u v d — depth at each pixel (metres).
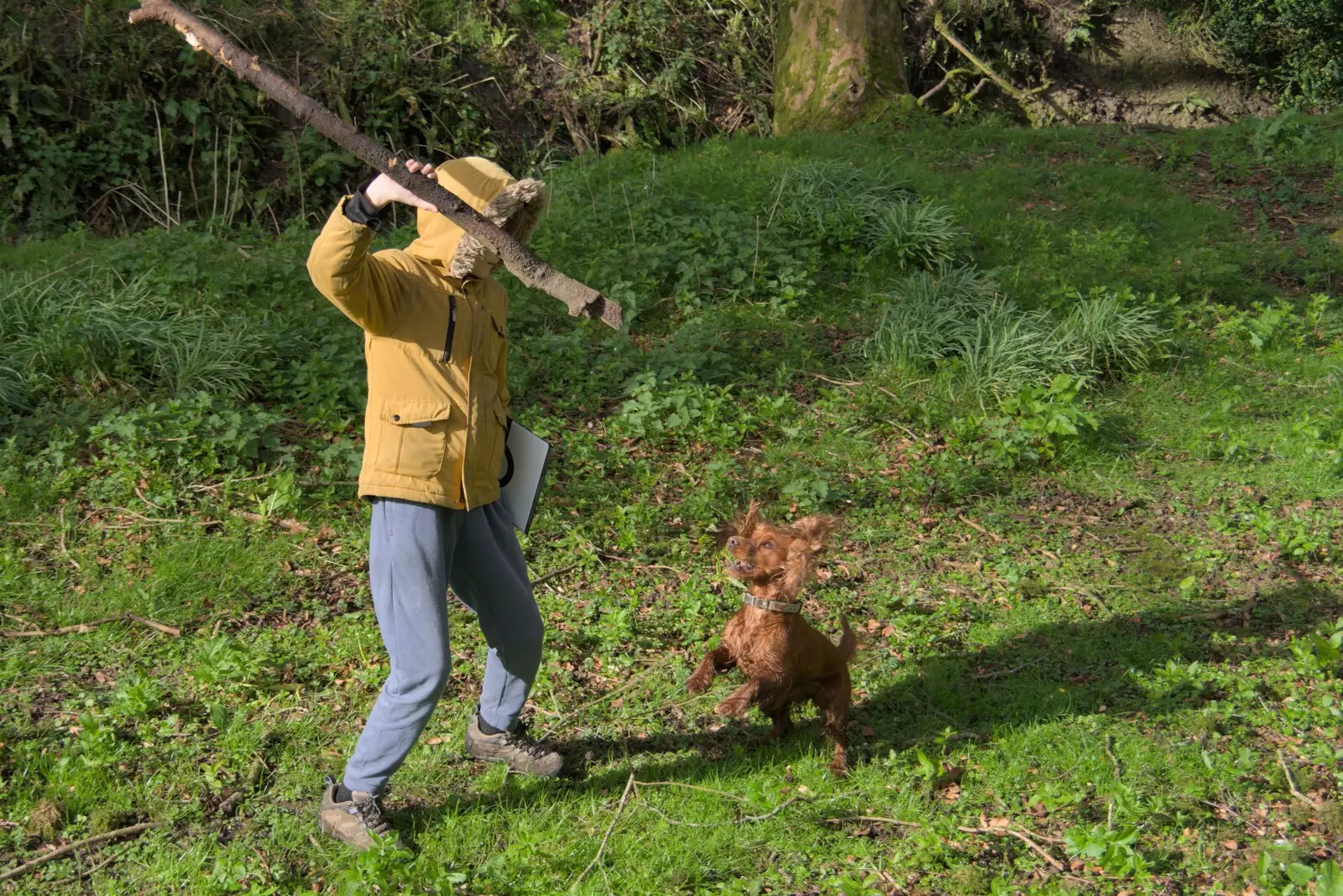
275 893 3.29
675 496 6.34
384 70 13.65
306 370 7.09
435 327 3.24
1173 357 8.48
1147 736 4.24
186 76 12.30
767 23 16.98
